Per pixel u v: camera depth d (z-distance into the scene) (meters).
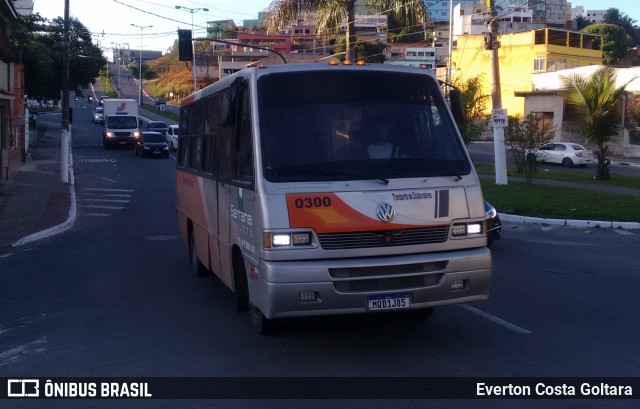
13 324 8.88
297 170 6.79
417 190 6.83
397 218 6.70
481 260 6.96
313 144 6.96
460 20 79.62
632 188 25.38
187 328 8.34
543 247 14.10
